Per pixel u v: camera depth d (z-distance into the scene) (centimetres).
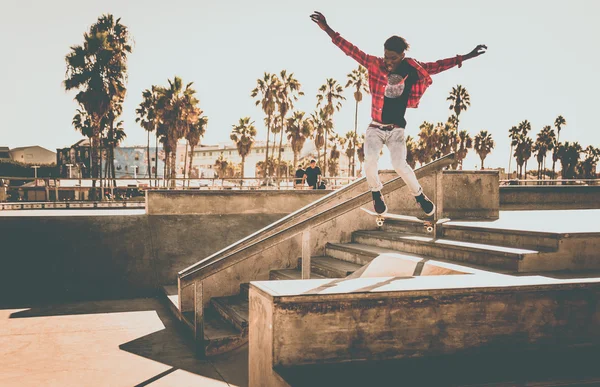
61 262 797
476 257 459
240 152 5559
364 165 352
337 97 5906
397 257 512
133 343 542
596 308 347
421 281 349
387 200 746
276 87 5034
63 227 862
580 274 388
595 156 9025
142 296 776
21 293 737
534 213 891
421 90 346
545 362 307
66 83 3017
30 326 600
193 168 13212
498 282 343
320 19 336
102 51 3028
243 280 716
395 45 328
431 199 745
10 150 10119
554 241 417
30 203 1240
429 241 536
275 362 294
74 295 750
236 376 448
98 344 534
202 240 896
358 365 300
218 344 513
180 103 4084
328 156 7881
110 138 4153
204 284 688
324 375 282
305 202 1007
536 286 335
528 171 8569
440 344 320
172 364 477
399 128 346
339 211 454
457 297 322
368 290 312
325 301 302
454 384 267
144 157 8950
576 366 299
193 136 4497
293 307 297
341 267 624
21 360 472
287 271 717
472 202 721
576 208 1377
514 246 461
